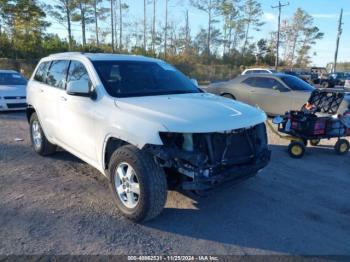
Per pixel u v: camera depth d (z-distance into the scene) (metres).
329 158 6.80
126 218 3.94
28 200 4.36
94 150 4.43
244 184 5.13
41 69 6.30
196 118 3.66
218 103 4.27
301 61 79.25
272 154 6.98
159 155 3.48
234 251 3.38
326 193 4.90
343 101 8.28
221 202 4.48
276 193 4.84
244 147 4.00
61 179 5.11
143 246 3.42
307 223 3.99
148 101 4.12
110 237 3.55
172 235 3.64
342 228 3.90
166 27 64.12
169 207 4.29
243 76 11.92
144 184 3.59
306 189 5.04
